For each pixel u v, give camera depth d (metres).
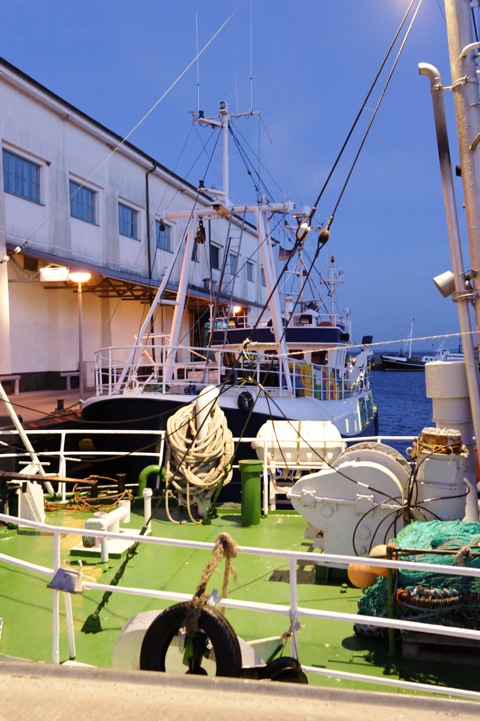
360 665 4.08
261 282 37.31
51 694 2.66
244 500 7.36
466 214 5.41
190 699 2.62
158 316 28.67
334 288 26.61
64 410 13.45
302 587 5.41
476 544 4.09
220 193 12.88
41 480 7.93
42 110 20.27
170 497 8.48
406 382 84.88
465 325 5.44
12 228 19.11
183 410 8.21
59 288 21.17
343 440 7.75
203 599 3.23
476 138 5.19
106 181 24.02
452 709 2.56
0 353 18.73
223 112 13.63
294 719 2.46
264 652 3.78
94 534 3.79
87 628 4.56
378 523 5.42
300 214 14.20
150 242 27.23
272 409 11.06
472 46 5.17
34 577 5.68
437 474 5.26
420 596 4.02
